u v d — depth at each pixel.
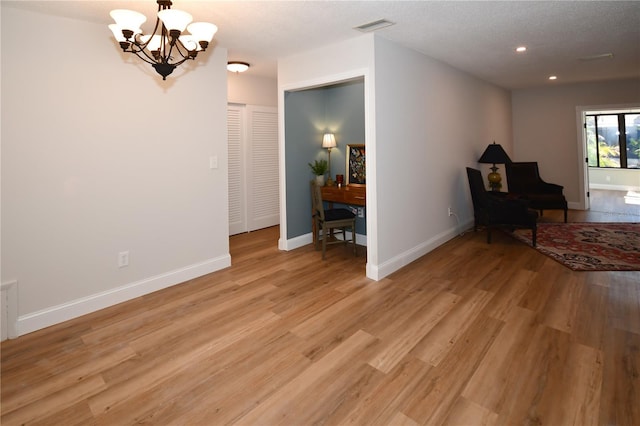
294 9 2.71
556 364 2.09
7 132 2.44
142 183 3.16
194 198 3.57
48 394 1.92
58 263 2.71
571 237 4.87
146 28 2.97
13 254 2.50
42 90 2.57
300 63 3.96
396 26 3.12
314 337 2.46
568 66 4.90
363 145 4.52
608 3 2.76
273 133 5.84
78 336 2.52
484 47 3.86
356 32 3.25
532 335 2.42
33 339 2.48
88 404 1.84
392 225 3.70
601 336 2.38
